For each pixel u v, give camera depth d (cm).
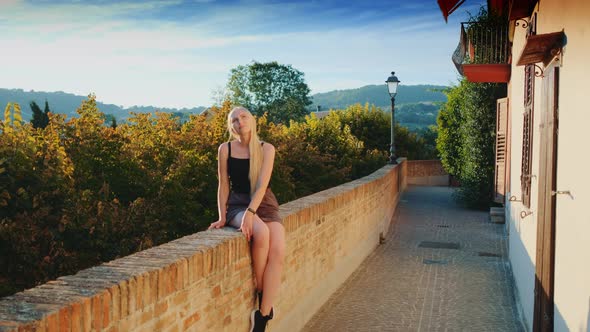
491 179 1823
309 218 691
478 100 1820
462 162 2064
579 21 394
